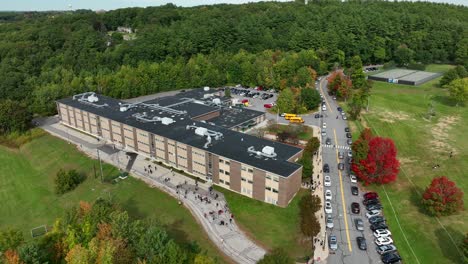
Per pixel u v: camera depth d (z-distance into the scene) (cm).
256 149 10806
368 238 8425
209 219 9300
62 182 11338
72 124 16025
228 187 10656
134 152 13325
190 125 12794
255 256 7981
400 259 7644
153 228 7225
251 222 9106
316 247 8125
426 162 12012
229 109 16238
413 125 15200
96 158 13000
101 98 16750
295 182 9825
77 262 6644
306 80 19912
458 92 17212
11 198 11475
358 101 16275
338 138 14012
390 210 9475
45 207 10806
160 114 14125
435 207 8869
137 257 6919
